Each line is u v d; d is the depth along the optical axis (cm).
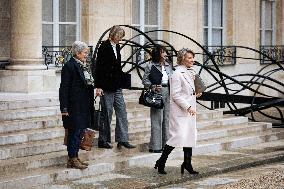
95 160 1280
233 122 1744
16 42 1667
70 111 1170
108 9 2038
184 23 2319
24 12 1659
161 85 1356
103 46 1314
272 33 2855
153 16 2250
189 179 1218
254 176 1248
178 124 1205
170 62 1385
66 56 1909
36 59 1675
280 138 1730
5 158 1191
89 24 1988
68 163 1201
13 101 1455
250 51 2656
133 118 1587
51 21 1938
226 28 2567
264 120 2189
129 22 2109
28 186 1107
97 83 1310
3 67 1748
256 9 2681
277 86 2781
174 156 1401
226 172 1304
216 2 2533
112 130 1468
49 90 1689
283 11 2856
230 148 1554
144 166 1307
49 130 1345
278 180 1178
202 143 1515
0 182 1066
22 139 1276
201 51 2397
